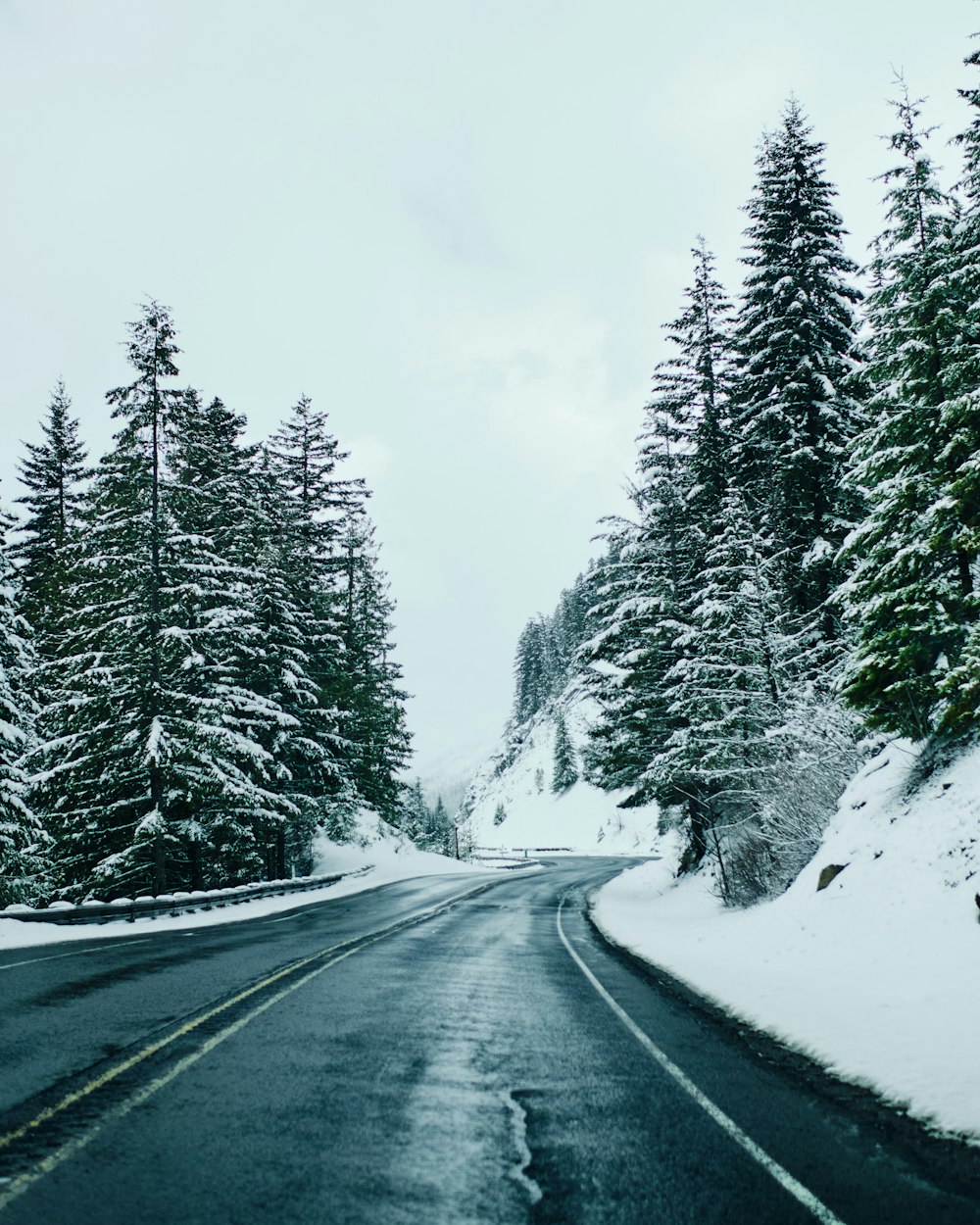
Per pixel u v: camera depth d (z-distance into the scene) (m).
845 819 13.90
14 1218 3.51
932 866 10.45
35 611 31.94
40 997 8.80
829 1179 4.17
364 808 47.94
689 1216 3.70
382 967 11.36
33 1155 4.21
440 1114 5.01
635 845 87.88
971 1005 7.12
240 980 10.02
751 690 19.66
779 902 13.89
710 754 19.02
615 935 17.30
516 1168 4.20
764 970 10.52
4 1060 6.09
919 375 13.99
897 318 14.34
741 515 20.72
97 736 23.80
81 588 24.34
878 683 13.65
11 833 21.70
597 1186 4.01
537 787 115.88
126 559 23.80
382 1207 3.70
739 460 24.86
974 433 12.55
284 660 33.88
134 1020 7.55
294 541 37.88
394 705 51.72
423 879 41.41
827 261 23.64
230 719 27.33
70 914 17.44
